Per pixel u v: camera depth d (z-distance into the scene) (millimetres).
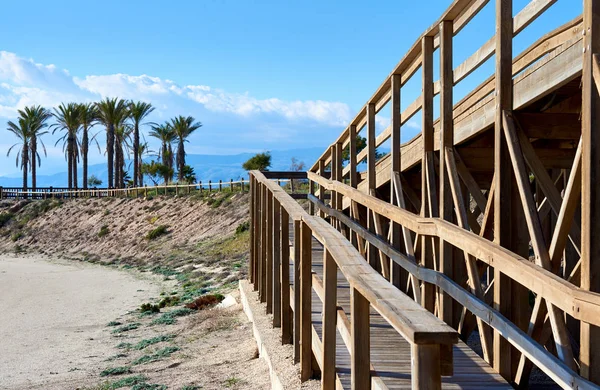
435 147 6781
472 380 4574
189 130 52312
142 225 36125
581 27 4164
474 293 5223
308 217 5809
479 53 5340
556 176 7262
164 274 24469
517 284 4785
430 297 6180
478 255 4387
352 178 9867
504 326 3838
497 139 4855
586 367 3396
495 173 4953
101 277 26234
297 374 6113
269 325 8602
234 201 32438
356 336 3740
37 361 11914
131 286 22484
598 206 3439
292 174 14695
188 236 31016
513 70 5309
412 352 2547
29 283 25922
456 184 5750
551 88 4590
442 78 5984
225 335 10773
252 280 12430
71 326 15688
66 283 25203
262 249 10312
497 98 4871
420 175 8609
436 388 2506
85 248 37000
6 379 10570
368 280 3535
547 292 3348
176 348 10680
